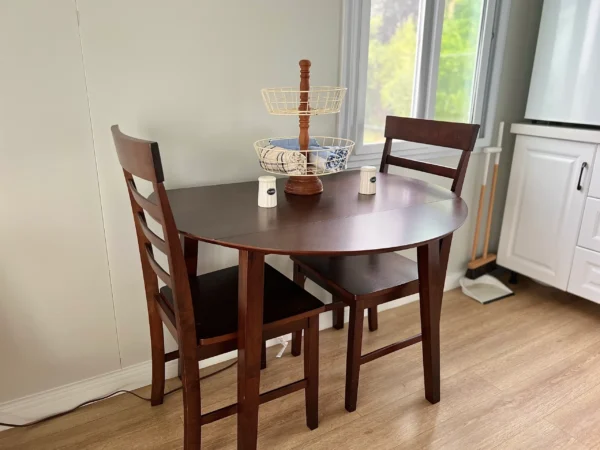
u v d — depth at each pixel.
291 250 1.06
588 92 2.07
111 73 1.39
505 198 2.62
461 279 2.57
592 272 2.17
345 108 1.89
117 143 1.13
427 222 1.26
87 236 1.49
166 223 1.04
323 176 1.79
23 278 1.41
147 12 1.40
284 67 1.70
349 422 1.54
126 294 1.61
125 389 1.68
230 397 1.66
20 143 1.31
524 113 2.52
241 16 1.56
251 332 1.20
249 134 1.71
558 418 1.57
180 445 1.44
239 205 1.40
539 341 2.04
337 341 2.01
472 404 1.64
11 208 1.34
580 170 2.13
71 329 1.54
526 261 2.46
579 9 2.05
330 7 1.74
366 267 1.64
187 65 1.51
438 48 2.08
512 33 2.30
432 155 2.23
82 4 1.30
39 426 1.51
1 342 1.43
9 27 1.23
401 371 1.82
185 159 1.60
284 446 1.44
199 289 1.42
